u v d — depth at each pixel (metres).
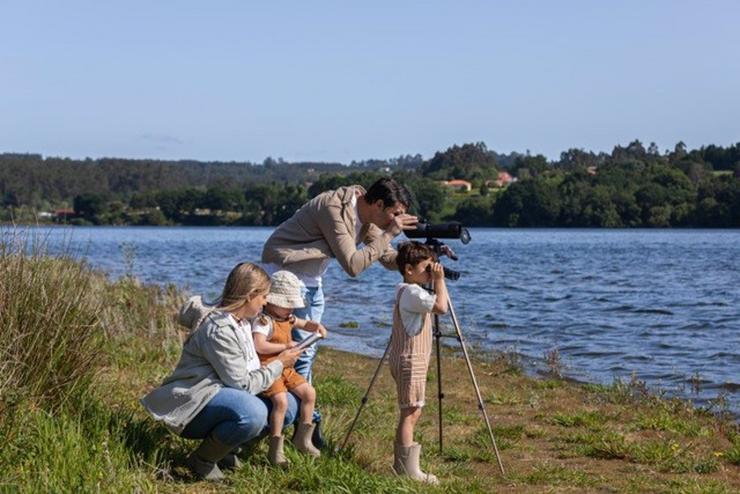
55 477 5.08
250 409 5.67
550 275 34.97
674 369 12.90
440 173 132.88
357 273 6.27
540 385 11.16
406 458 6.25
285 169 194.00
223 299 5.91
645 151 143.12
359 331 17.12
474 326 17.86
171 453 6.09
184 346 5.91
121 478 5.27
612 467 7.07
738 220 100.88
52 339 6.14
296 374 6.33
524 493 6.23
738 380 11.95
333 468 5.91
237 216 113.94
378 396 9.68
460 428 8.41
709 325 18.14
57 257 7.04
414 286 6.19
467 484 6.21
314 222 6.44
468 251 57.56
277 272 6.36
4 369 5.70
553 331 17.25
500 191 115.00
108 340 9.60
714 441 8.10
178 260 45.16
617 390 10.52
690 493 6.21
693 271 37.31
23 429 5.50
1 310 6.05
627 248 61.28
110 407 6.55
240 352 5.77
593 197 104.69
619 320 19.09
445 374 11.97
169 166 120.44
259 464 6.15
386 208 6.38
